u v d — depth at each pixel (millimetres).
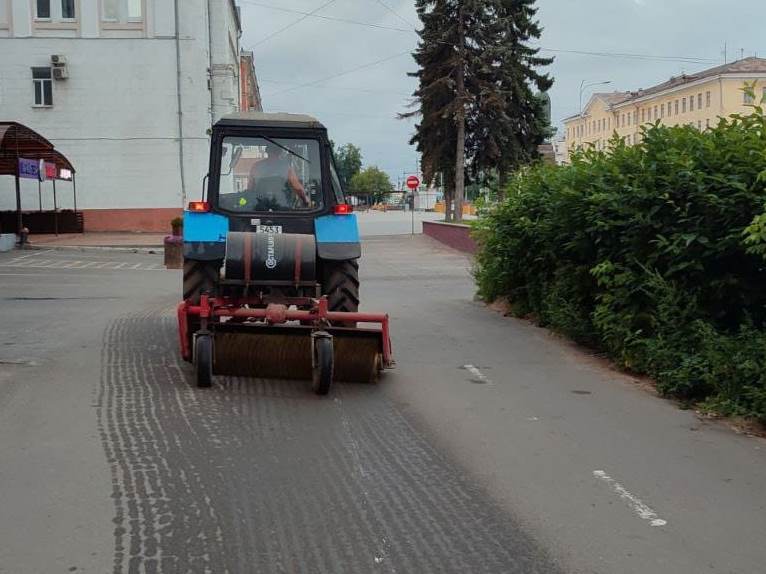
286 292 8281
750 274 7906
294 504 4910
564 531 4598
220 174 8953
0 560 4070
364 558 4184
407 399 7668
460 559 4199
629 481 5461
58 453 5742
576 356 10031
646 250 8836
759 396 6805
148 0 36469
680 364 7926
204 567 4027
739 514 4902
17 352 9430
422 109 40812
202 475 5367
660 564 4195
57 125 36562
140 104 36875
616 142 10227
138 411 6914
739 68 56938
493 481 5418
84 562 4062
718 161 7930
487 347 10570
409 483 5336
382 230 50094
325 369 7473
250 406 7195
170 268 23375
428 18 38719
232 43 51469
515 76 40125
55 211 34062
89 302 14797
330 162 9188
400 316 13469
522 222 12156
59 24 36156
